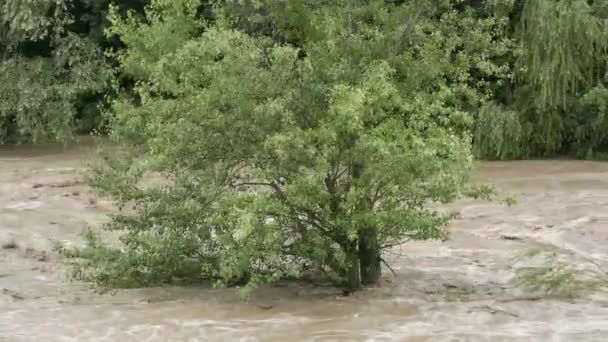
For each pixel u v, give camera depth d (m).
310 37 18.89
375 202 17.58
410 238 18.73
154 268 18.78
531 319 16.44
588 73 41.31
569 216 26.95
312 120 17.41
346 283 18.53
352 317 16.47
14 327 16.05
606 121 41.44
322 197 16.84
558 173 37.16
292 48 17.42
